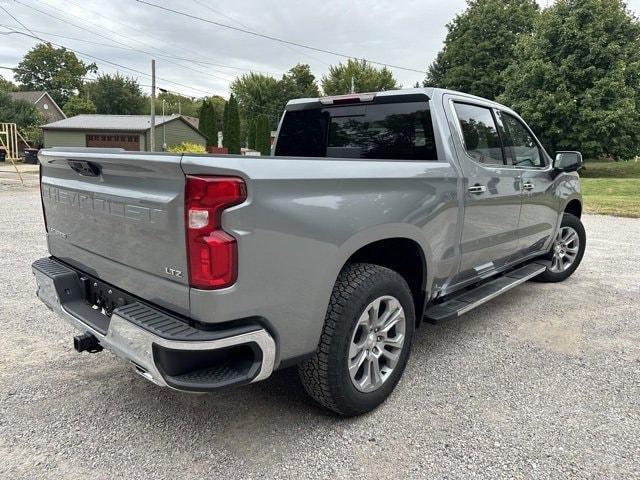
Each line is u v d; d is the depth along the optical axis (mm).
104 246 2430
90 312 2574
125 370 3141
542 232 4602
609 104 23156
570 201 5203
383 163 2602
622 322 4152
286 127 4211
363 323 2521
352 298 2393
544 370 3227
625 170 28312
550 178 4539
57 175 2830
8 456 2252
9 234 7449
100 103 67750
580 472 2191
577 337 3814
